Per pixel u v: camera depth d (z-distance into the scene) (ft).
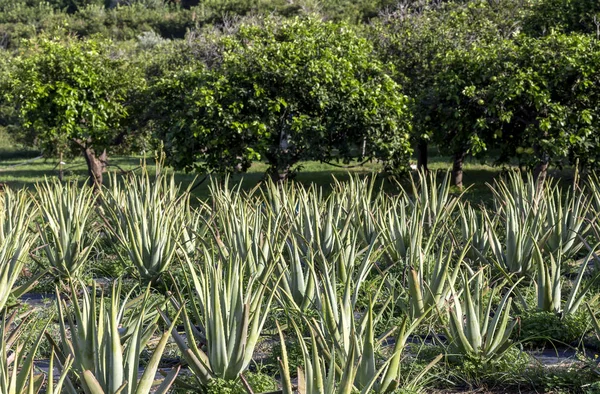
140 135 61.00
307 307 22.36
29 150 111.65
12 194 36.78
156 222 28.48
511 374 18.57
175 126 51.85
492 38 60.64
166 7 205.87
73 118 56.54
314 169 75.77
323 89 50.70
